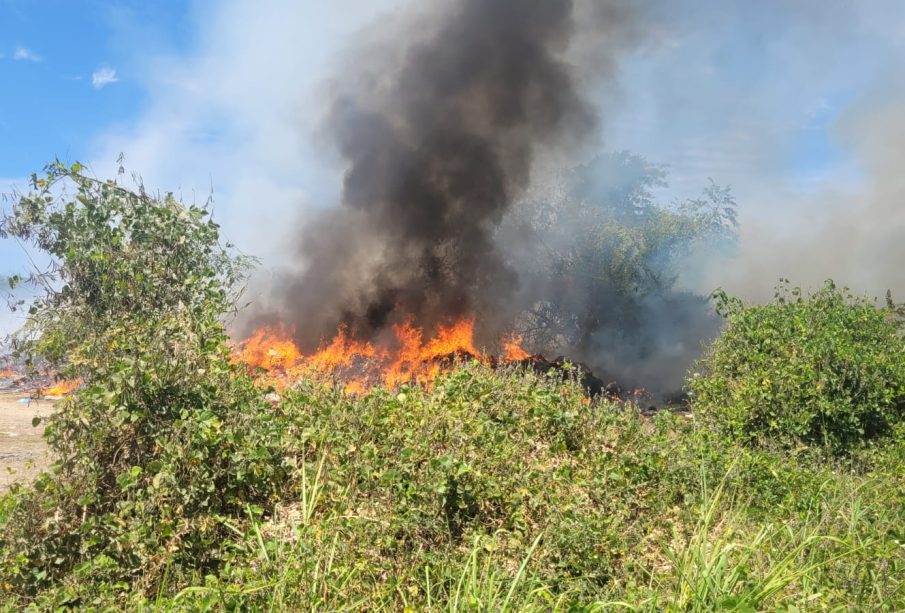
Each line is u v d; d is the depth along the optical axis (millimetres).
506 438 6188
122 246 6645
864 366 8328
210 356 5633
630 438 6961
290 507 5332
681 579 4176
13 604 4160
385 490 5141
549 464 6129
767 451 7734
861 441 8055
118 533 4531
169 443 4918
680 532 5438
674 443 7102
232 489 5156
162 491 4711
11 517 4551
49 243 6500
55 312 6316
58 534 4527
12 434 9234
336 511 4777
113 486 4918
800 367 8398
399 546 4707
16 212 6441
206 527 4676
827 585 4449
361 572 4336
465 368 7562
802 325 9297
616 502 5648
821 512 5684
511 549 4832
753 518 5863
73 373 5539
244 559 4512
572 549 4816
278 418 6199
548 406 7035
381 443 5984
